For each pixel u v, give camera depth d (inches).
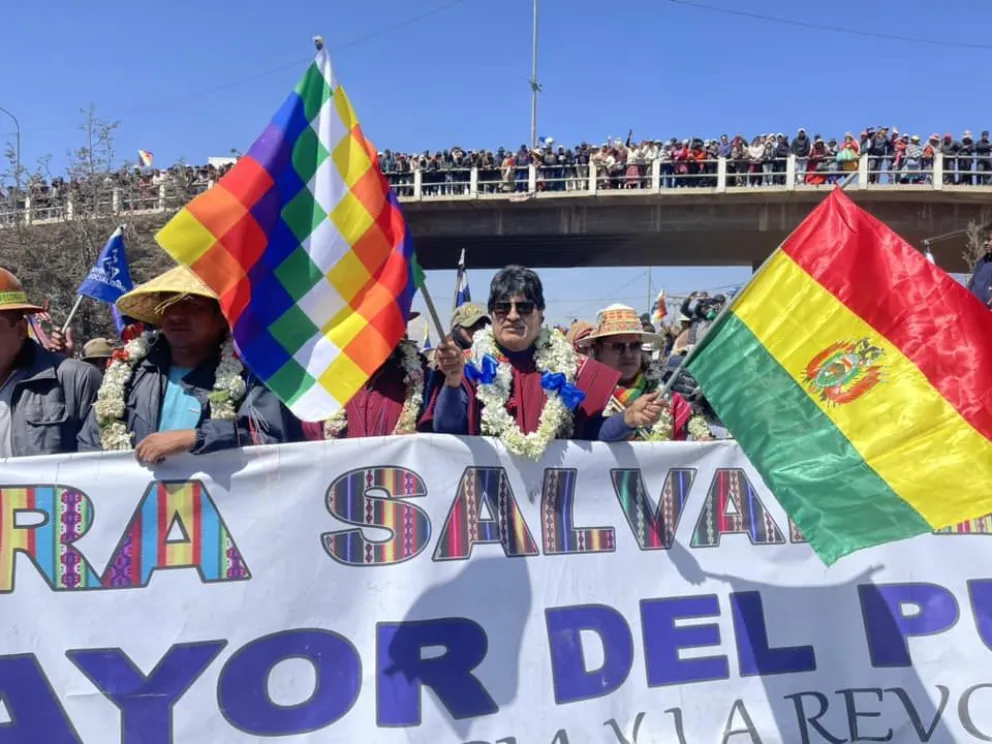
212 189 99.4
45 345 200.7
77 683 97.8
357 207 108.2
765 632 121.0
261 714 102.0
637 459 120.8
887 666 123.0
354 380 102.4
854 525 103.2
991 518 130.0
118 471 102.1
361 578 107.4
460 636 109.3
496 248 1096.2
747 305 114.2
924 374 106.3
